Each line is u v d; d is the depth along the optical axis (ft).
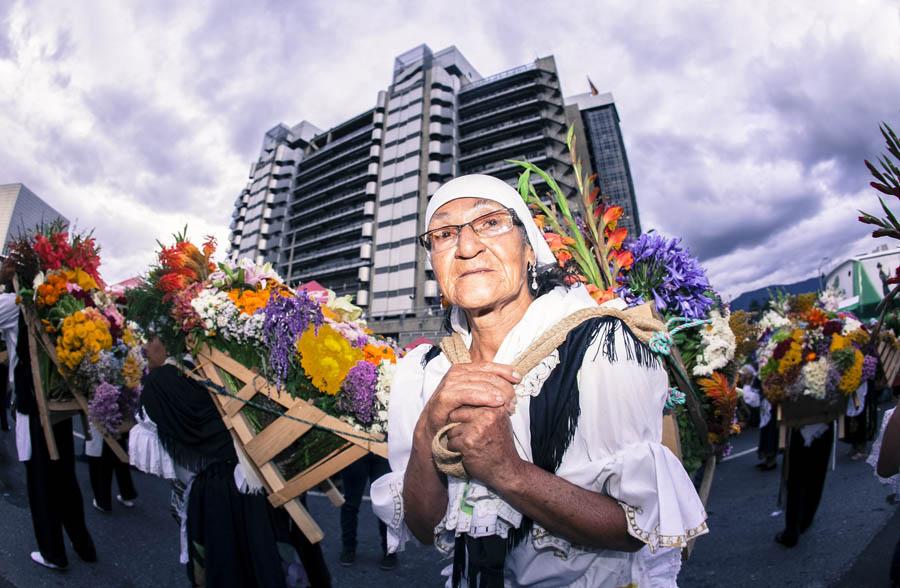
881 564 10.03
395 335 172.86
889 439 6.36
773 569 10.60
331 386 6.97
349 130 258.57
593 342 3.30
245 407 7.80
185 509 8.23
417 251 189.47
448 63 224.53
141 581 10.43
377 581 12.03
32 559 10.06
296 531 8.36
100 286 11.64
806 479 11.82
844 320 13.46
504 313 3.78
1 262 10.27
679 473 3.15
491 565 3.10
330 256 230.89
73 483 10.39
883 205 4.91
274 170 273.13
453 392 2.91
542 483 2.92
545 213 5.62
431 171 197.26
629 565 3.57
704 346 5.17
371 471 15.88
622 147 268.82
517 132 197.57
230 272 8.11
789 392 11.90
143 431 8.38
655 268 5.35
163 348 9.39
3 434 19.27
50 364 10.08
